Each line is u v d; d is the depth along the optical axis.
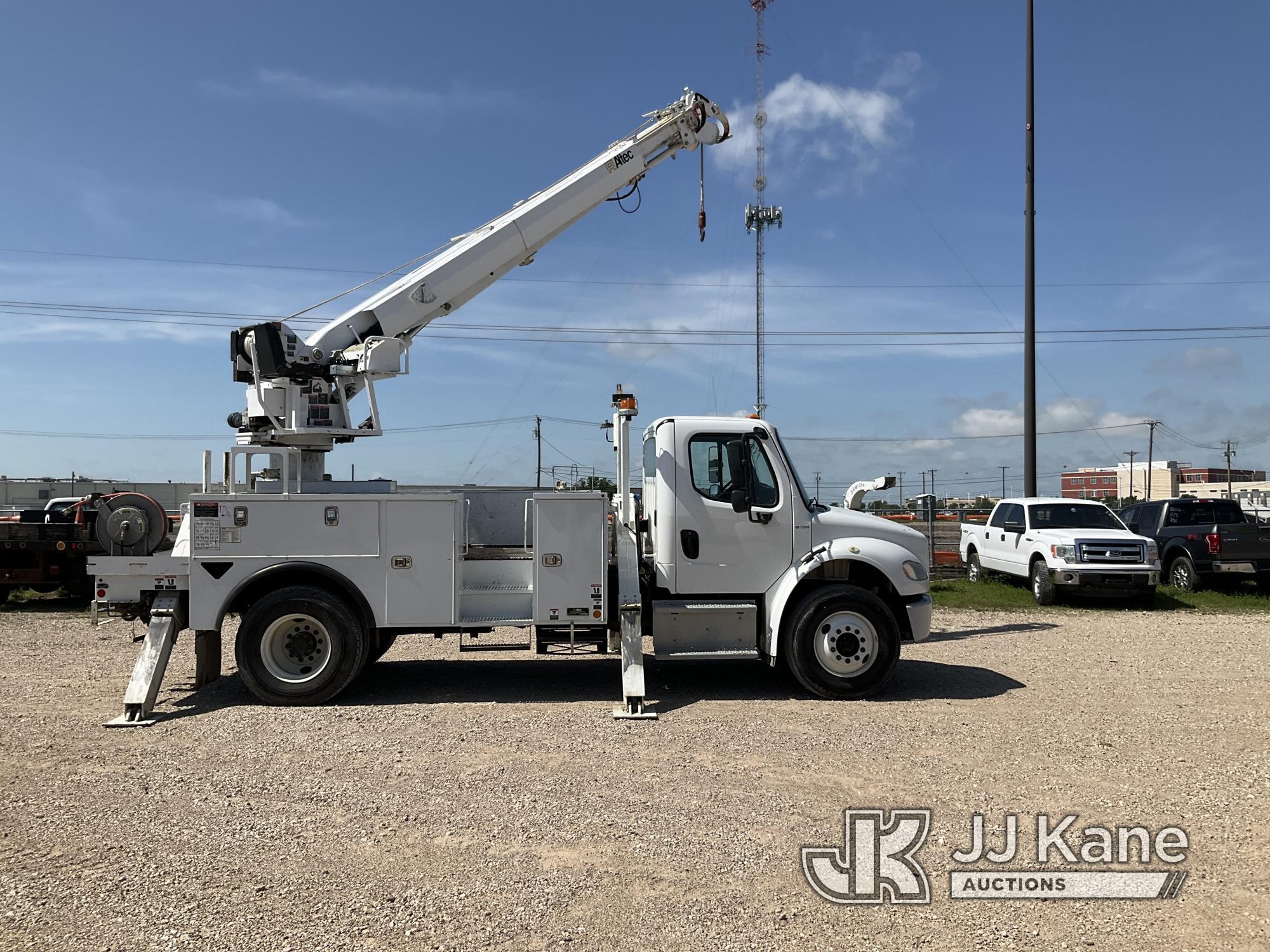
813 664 7.99
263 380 8.33
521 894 3.98
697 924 3.72
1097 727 6.95
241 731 6.79
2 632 11.98
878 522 8.55
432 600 7.79
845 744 6.41
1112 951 3.51
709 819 4.91
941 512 21.42
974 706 7.70
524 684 8.75
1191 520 17.83
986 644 11.33
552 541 7.95
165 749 6.31
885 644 7.99
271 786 5.48
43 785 5.50
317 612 7.60
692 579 8.30
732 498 8.34
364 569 7.74
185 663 9.69
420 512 7.79
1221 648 10.99
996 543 17.69
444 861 4.34
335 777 5.66
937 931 3.67
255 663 7.59
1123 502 72.38
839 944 3.56
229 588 7.66
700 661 10.03
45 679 8.77
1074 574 14.84
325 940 3.56
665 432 8.44
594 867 4.27
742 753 6.20
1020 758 6.07
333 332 8.77
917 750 6.28
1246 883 4.11
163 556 7.83
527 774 5.71
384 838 4.64
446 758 6.07
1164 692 8.34
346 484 8.21
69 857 4.39
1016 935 3.64
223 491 8.00
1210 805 5.13
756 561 8.35
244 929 3.64
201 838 4.64
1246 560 16.09
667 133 10.09
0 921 3.70
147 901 3.90
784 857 4.40
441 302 9.27
